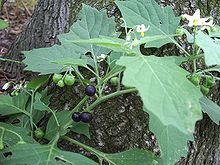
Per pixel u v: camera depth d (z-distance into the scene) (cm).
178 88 14
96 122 23
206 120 25
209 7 28
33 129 23
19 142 20
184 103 13
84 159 19
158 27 23
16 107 24
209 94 25
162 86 14
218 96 26
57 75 22
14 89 26
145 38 17
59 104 24
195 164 24
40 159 18
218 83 26
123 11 23
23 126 23
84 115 21
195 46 20
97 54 23
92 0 28
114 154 20
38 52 23
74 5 29
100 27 24
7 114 23
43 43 30
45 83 25
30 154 18
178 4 27
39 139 22
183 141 19
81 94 24
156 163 20
